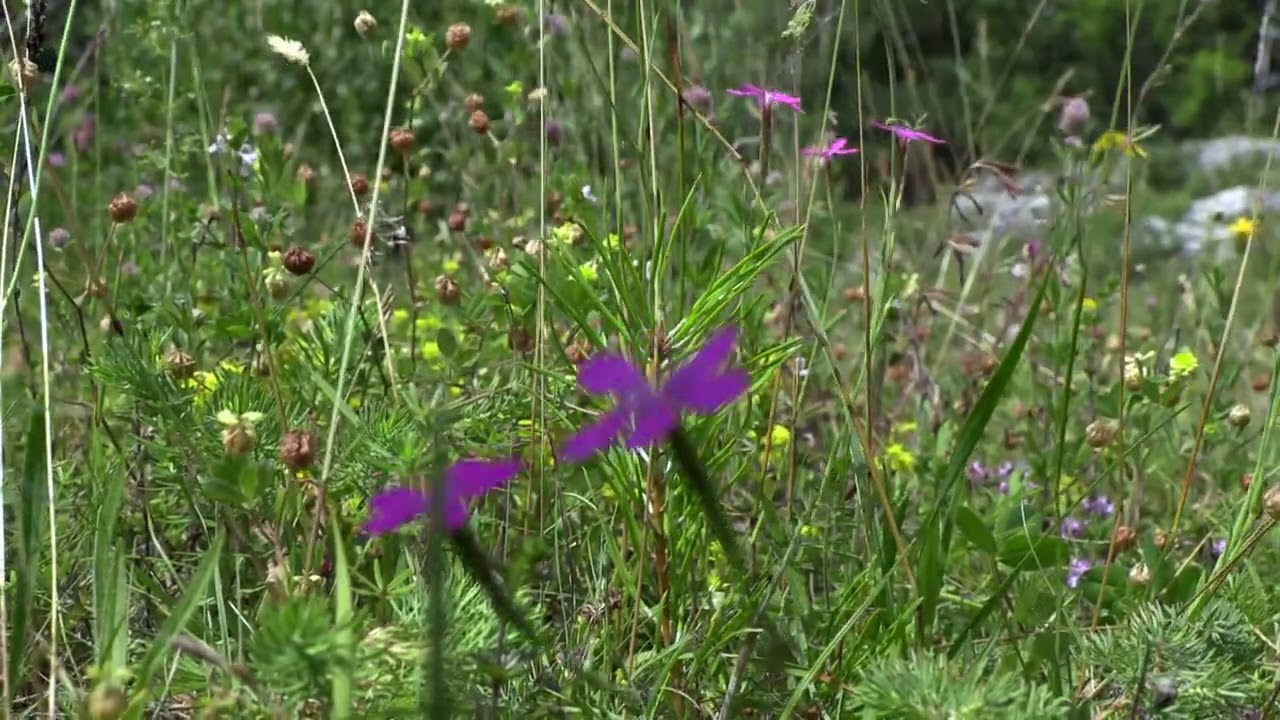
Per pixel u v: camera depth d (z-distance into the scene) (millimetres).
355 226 668
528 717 539
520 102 837
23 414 716
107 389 689
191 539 675
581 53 867
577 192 778
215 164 952
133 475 662
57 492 632
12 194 650
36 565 537
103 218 968
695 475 453
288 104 1557
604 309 601
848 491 693
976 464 828
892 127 629
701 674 601
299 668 479
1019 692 513
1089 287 1139
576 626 607
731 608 598
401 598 574
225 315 694
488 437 637
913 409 920
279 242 781
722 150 870
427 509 457
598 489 648
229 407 603
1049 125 2152
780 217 874
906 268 1060
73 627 624
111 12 1029
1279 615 616
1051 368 856
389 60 742
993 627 653
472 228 884
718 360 445
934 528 589
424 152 949
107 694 485
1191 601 604
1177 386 740
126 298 770
